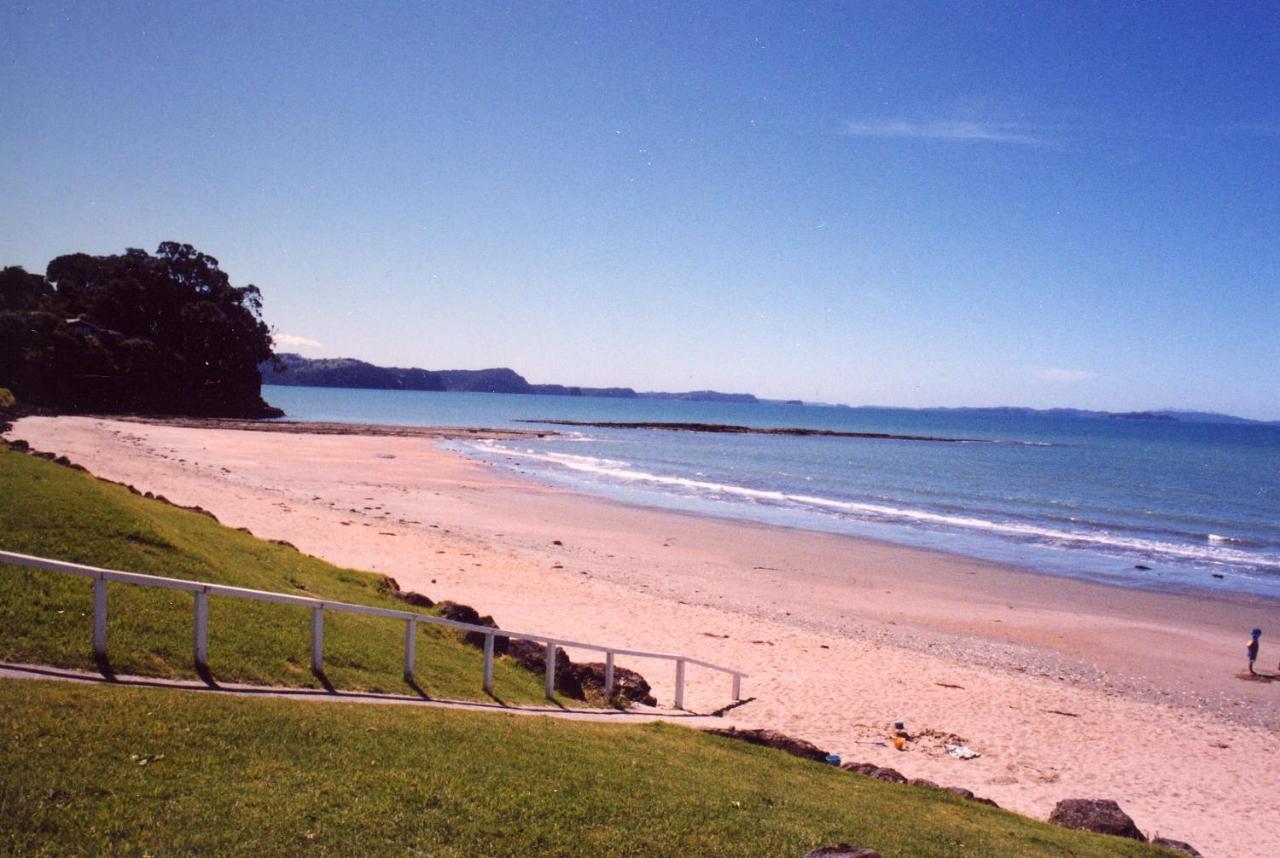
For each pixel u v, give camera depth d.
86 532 12.40
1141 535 45.19
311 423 99.56
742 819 7.85
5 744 6.40
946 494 61.31
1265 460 110.25
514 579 26.02
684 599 25.94
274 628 11.54
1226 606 29.28
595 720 12.03
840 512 48.97
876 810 9.23
